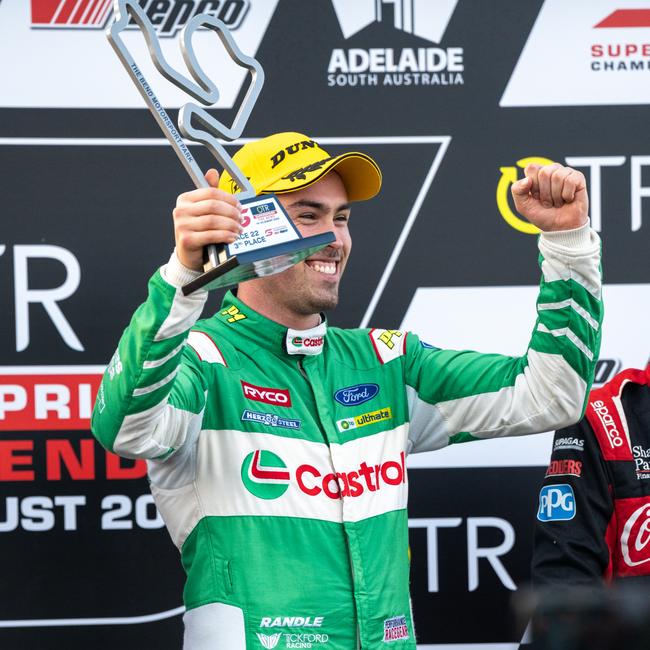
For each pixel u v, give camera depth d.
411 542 9.16
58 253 9.02
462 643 9.12
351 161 6.84
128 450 5.76
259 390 6.70
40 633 8.95
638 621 6.86
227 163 5.71
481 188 9.20
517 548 9.16
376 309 9.18
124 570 9.01
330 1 9.13
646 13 9.20
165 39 9.07
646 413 7.99
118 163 9.05
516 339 9.22
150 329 5.42
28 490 8.96
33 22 8.96
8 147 8.96
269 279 6.78
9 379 8.97
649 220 9.27
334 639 6.31
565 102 9.21
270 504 6.42
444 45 9.17
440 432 7.23
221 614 6.25
